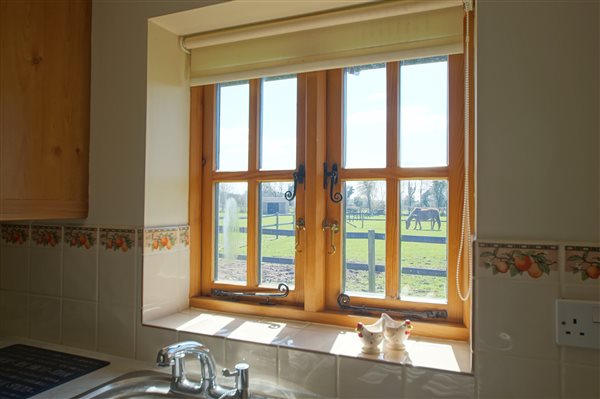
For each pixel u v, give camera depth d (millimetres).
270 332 1202
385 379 985
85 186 1354
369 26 1198
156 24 1330
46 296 1399
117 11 1339
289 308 1337
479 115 938
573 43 880
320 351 1054
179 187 1423
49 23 1239
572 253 862
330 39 1243
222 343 1156
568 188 873
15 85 1146
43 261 1406
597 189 855
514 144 912
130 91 1309
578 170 869
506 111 919
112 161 1325
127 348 1277
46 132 1232
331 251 1323
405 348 1079
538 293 878
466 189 1084
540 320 875
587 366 842
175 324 1268
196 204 1486
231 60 1380
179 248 1414
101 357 1279
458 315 1175
